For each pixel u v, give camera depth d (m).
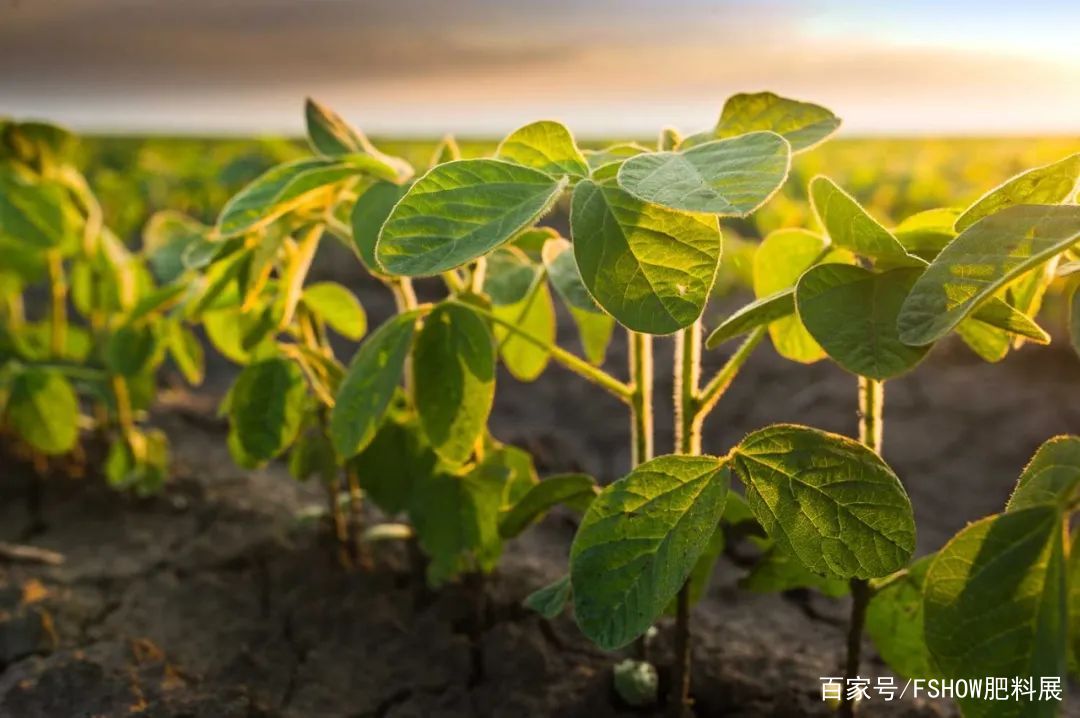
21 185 2.65
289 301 2.00
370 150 1.88
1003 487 3.76
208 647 2.47
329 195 1.85
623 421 4.47
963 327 1.57
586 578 1.29
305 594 2.66
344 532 2.83
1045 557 1.09
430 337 1.69
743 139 1.16
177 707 2.14
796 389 4.66
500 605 2.57
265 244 1.83
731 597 2.85
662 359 5.15
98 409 3.62
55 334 3.35
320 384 2.17
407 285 2.08
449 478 2.07
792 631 2.66
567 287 1.64
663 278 1.14
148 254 2.83
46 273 3.45
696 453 1.64
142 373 2.91
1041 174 1.19
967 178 6.37
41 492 3.35
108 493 3.35
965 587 1.13
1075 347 1.18
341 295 2.40
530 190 1.21
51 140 2.86
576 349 5.41
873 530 1.27
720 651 2.39
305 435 2.49
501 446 2.21
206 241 1.98
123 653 2.36
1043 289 1.42
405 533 2.55
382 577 2.71
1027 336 1.21
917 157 7.83
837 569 1.28
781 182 1.04
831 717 2.16
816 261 1.57
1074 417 4.22
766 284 1.72
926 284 1.11
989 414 4.29
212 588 2.75
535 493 1.81
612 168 1.30
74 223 3.00
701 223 1.16
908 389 4.59
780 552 1.72
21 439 3.58
